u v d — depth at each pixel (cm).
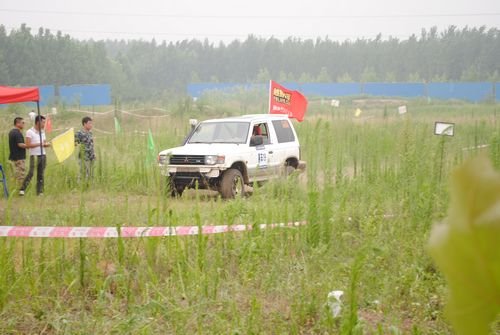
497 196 40
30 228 841
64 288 821
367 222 988
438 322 700
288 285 800
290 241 1005
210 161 1762
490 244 40
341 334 597
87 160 1777
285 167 1972
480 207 40
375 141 2109
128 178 1702
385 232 1005
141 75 12538
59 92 6938
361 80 11388
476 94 8081
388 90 8375
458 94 8131
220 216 1089
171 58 12775
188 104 5366
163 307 681
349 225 1073
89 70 9831
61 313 735
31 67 9131
